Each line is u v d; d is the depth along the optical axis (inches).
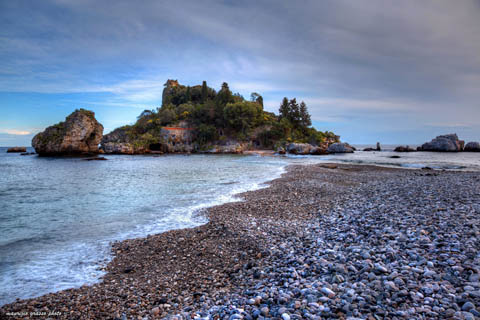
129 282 302.0
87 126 3690.9
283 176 1274.6
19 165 2253.9
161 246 413.1
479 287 187.5
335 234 381.7
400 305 179.9
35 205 709.3
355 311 178.9
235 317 194.7
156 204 712.4
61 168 1948.8
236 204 683.4
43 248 415.2
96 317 231.8
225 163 2300.7
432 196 556.7
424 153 3641.7
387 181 991.0
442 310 168.6
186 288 277.7
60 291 287.4
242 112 5221.5
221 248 386.3
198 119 5590.6
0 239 455.5
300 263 290.7
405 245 288.0
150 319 220.1
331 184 986.1
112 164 2319.1
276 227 460.8
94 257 381.1
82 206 695.1
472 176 967.6
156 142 4707.2
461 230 312.5
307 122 5526.6
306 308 192.5
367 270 241.1
